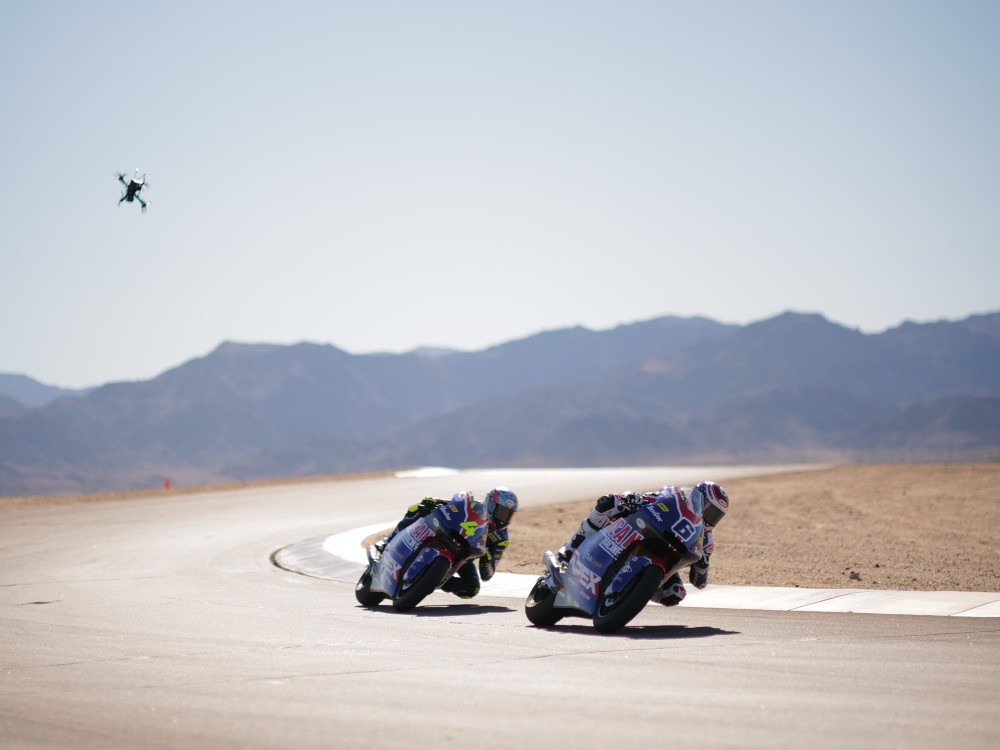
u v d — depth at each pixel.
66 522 67.31
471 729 14.37
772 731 13.98
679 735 13.87
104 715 15.58
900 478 98.75
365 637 23.58
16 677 18.77
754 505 72.44
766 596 30.19
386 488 100.12
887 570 37.47
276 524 62.75
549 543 50.06
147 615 27.80
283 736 14.18
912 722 14.40
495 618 27.22
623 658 20.20
